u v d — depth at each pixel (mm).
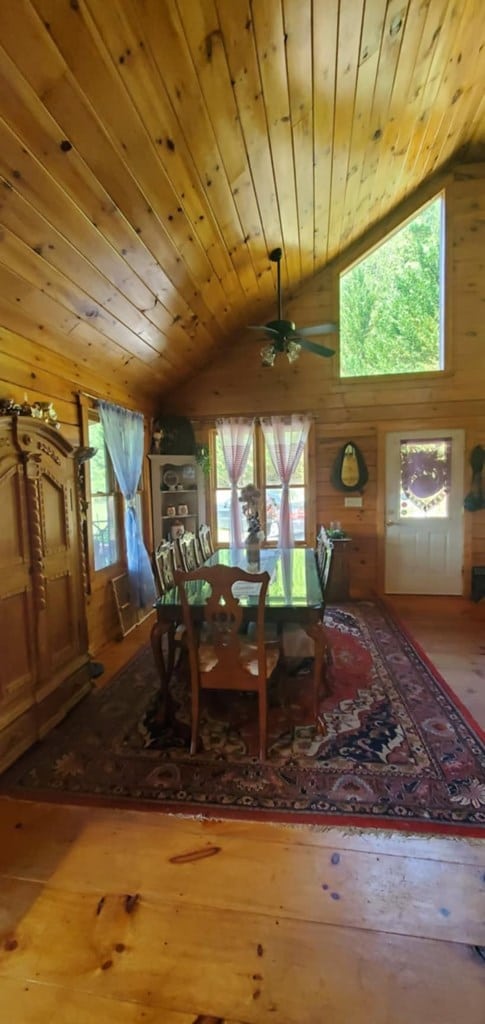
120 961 1338
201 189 2674
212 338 4809
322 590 2725
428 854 1680
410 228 5012
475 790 2014
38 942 1400
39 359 3141
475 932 1391
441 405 5035
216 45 1911
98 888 1581
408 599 5113
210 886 1573
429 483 5121
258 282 4309
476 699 2828
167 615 2574
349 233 4586
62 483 2822
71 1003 1237
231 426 5312
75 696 2871
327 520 5336
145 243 2781
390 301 5113
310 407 5277
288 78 2281
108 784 2125
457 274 4891
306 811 1907
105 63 1720
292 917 1452
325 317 5125
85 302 2988
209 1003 1229
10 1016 1209
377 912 1461
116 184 2262
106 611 4078
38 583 2541
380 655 3537
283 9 1923
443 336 4988
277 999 1231
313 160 3041
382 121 3096
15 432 2381
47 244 2365
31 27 1493
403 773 2139
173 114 2096
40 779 2174
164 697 2645
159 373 4746
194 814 1915
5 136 1770
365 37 2285
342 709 2729
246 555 3729
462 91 3352
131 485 4465
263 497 5473
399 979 1271
